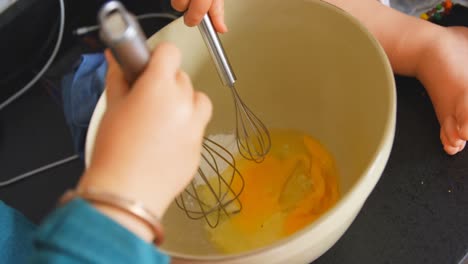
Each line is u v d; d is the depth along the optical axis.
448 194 0.49
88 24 0.84
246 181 0.56
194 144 0.28
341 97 0.52
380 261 0.47
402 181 0.51
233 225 0.52
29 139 0.76
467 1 0.64
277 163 0.57
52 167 0.71
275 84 0.58
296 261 0.35
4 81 0.79
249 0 0.50
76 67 0.73
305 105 0.58
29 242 0.56
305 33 0.51
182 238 0.49
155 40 0.50
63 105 0.73
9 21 0.73
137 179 0.26
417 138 0.54
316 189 0.53
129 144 0.26
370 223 0.49
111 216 0.25
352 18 0.45
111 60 0.31
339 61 0.50
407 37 0.56
